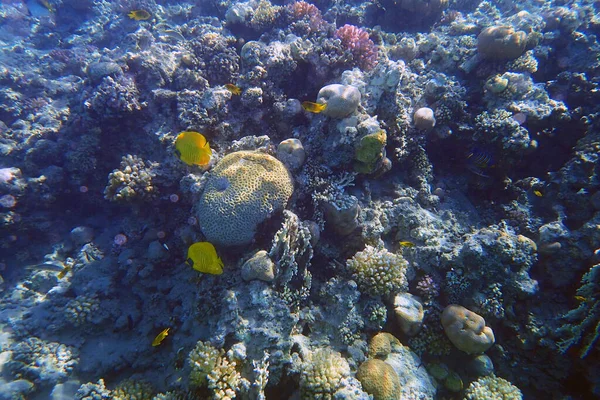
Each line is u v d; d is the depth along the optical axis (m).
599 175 1.64
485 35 2.00
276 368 1.19
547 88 2.06
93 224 2.20
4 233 2.03
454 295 1.54
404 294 1.51
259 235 1.42
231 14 2.37
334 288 1.45
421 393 1.29
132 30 3.32
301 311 1.41
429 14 2.75
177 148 1.21
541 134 1.92
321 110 1.46
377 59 2.04
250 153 1.53
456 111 1.93
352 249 1.61
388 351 1.35
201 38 2.08
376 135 1.42
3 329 1.62
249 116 1.83
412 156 1.89
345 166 1.60
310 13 2.40
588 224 1.53
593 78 1.95
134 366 1.43
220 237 1.36
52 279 1.85
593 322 1.32
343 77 1.75
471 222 1.81
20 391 1.37
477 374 1.41
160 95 1.85
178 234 1.75
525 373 1.47
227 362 1.15
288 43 2.02
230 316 1.23
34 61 3.49
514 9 3.04
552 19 2.26
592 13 2.29
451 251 1.58
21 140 2.41
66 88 3.03
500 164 1.87
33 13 3.47
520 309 1.52
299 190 1.56
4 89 2.79
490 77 1.96
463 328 1.40
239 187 1.38
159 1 3.85
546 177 1.88
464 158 1.96
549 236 1.59
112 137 2.00
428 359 1.45
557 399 1.42
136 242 1.85
